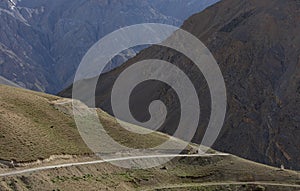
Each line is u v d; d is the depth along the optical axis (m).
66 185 53.94
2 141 56.78
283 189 62.53
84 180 56.75
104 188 55.91
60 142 63.00
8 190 49.00
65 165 57.97
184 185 62.41
